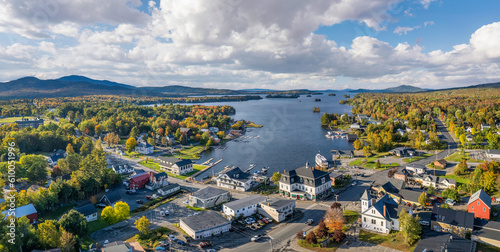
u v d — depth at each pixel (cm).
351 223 8444
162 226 8594
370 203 8856
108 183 12244
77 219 7756
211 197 10219
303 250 7106
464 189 10375
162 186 12550
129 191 11806
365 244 7250
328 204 9981
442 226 7638
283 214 8912
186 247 7338
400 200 9912
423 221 8050
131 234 8188
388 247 7031
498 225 7162
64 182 10462
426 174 12306
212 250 7131
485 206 8144
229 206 9294
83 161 12738
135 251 6906
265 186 12238
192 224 8131
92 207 9375
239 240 7712
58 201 9988
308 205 9962
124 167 14812
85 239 7844
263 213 9325
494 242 6831
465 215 7475
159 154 18825
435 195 10131
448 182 10912
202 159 17700
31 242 6719
